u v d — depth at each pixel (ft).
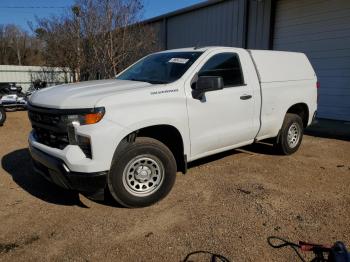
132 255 10.55
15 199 14.66
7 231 12.03
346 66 33.24
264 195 14.82
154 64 17.22
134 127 12.92
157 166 13.84
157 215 13.05
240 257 10.37
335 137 26.96
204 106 15.34
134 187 13.50
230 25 45.24
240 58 17.54
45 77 62.59
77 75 50.65
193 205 13.85
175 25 55.62
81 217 12.97
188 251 10.71
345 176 17.42
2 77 61.87
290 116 20.71
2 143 25.05
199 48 16.97
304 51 37.11
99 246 11.04
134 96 13.10
